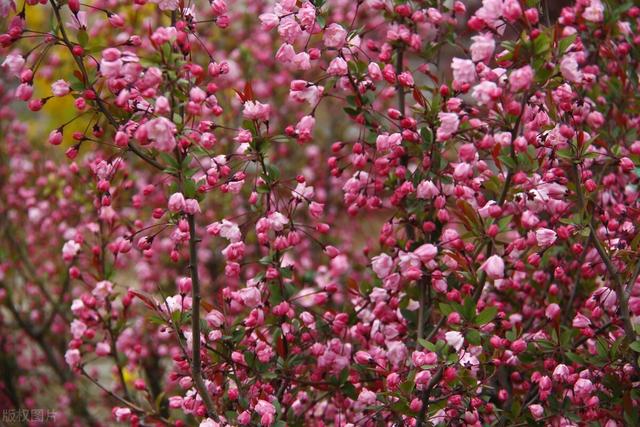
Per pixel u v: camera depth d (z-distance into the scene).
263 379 1.87
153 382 2.38
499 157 1.78
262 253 2.45
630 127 2.02
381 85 2.43
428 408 1.79
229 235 1.83
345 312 1.93
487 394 1.87
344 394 1.90
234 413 1.82
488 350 1.84
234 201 2.47
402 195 1.86
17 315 2.53
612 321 1.83
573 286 1.96
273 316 1.89
